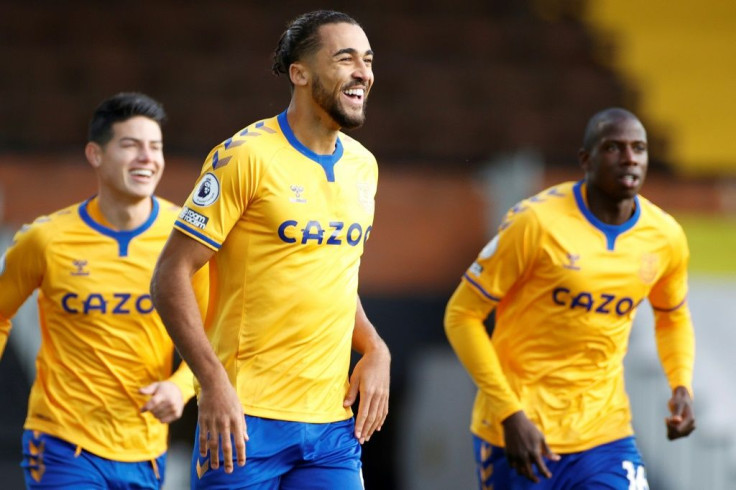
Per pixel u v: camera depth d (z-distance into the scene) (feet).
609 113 63.72
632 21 195.42
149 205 64.54
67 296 62.49
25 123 157.38
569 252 63.05
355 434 50.21
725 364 116.57
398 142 162.30
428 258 140.36
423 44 183.32
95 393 62.85
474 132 165.68
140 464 64.18
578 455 64.03
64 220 63.36
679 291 67.36
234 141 47.42
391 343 137.39
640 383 111.65
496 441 65.26
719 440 106.83
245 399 48.01
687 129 176.76
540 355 64.18
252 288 47.70
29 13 175.73
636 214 64.34
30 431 63.46
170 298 46.26
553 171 144.36
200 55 175.52
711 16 196.95
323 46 47.09
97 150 63.41
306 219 47.55
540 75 179.73
